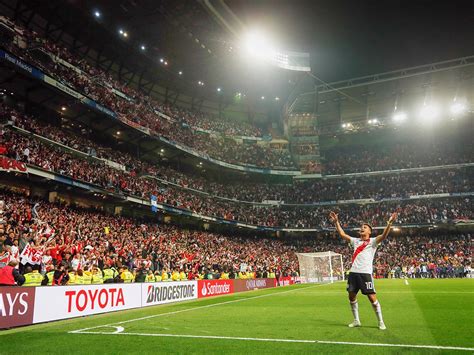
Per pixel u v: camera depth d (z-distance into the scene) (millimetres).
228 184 56375
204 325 9484
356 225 52312
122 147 42594
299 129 62406
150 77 50062
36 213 22859
